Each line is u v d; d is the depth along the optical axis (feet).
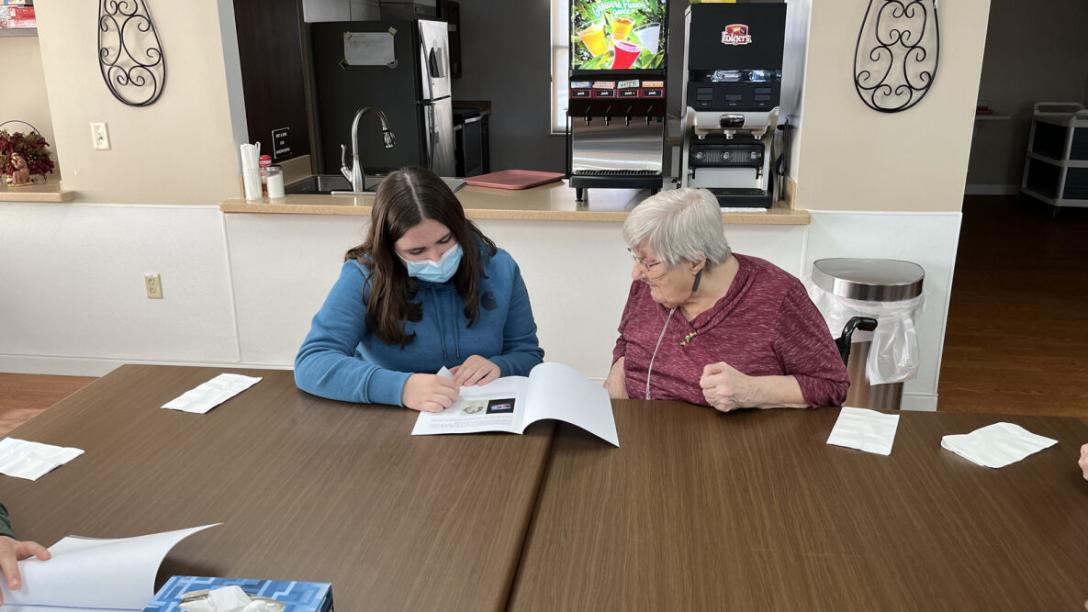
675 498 4.26
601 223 10.43
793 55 10.44
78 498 4.30
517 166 24.70
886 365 9.18
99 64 10.85
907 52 9.37
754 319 5.65
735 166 10.17
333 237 10.98
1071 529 3.95
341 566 3.69
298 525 4.02
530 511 4.14
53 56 10.89
